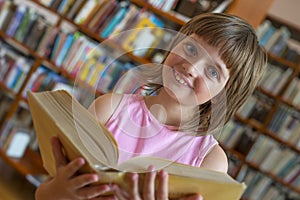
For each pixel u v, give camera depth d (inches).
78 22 120.5
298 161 126.3
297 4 140.9
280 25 130.3
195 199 24.3
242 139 129.3
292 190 129.1
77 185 22.6
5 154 127.1
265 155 128.2
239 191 24.9
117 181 22.6
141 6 115.6
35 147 131.6
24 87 127.6
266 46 126.0
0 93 132.1
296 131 126.3
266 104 128.7
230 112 32.1
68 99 26.7
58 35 122.0
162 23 108.6
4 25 130.0
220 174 26.3
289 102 125.3
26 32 127.0
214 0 102.4
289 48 125.9
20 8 128.8
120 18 113.6
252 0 99.8
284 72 126.1
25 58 130.9
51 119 24.7
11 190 122.6
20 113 130.9
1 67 131.1
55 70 127.0
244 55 30.9
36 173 126.7
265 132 128.5
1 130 128.5
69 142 23.5
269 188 128.8
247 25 33.0
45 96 27.8
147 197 23.0
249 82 32.5
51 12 125.6
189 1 105.1
